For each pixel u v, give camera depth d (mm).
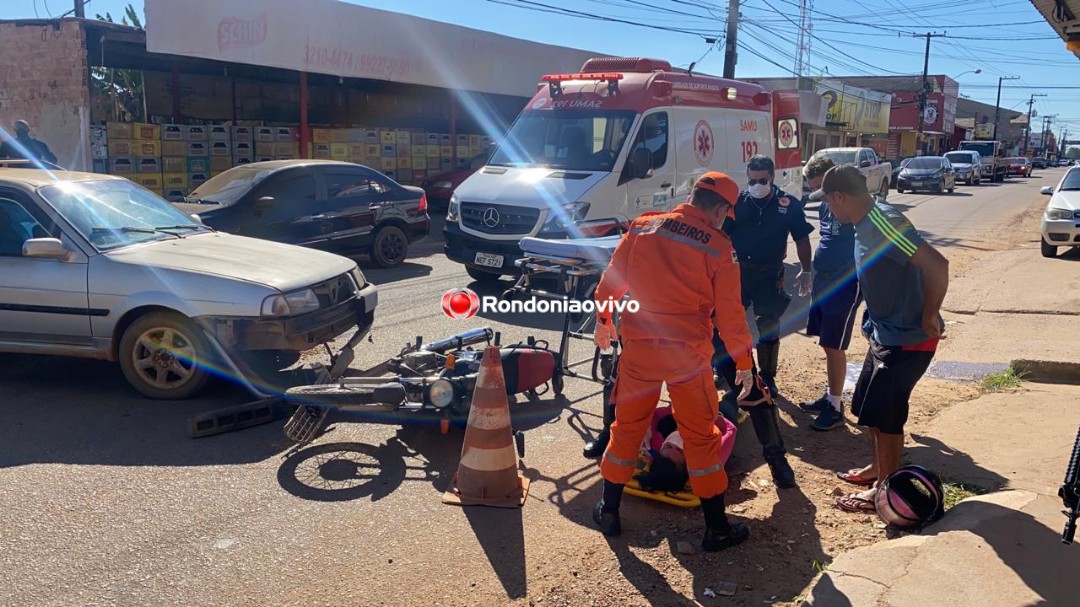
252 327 5461
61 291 5617
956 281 10820
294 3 15844
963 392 6137
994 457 4703
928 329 3867
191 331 5555
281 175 10305
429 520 4109
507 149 10117
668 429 4695
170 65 17875
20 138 12078
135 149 14703
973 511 3844
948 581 3256
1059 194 13641
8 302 5684
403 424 5398
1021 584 3219
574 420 5598
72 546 3756
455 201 9641
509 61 21625
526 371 5609
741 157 11211
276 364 6559
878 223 3869
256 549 3779
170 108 18703
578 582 3553
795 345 7828
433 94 23750
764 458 4930
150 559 3662
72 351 5719
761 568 3668
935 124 58094
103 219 6004
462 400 4973
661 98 9781
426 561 3713
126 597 3371
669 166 9828
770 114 12016
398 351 7105
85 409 5547
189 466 4664
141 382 5711
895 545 3596
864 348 7668
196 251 5992
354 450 4984
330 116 21984
